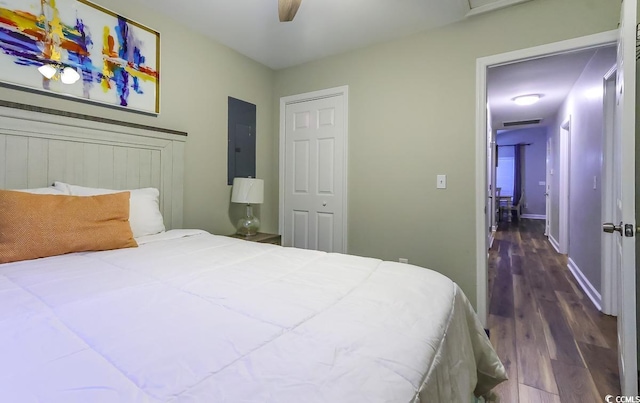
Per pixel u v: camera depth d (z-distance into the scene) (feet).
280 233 11.05
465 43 7.55
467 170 7.61
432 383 2.07
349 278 3.71
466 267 7.65
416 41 8.23
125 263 4.20
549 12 6.59
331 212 9.93
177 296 3.02
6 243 4.15
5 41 5.12
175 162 7.68
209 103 8.71
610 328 7.20
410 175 8.39
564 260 13.69
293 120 10.76
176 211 7.71
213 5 7.07
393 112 8.63
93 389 1.63
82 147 5.95
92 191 5.65
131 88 6.81
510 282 10.78
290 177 10.88
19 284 3.26
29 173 5.28
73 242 4.60
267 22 7.80
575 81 11.79
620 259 4.35
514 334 7.00
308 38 8.63
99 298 2.91
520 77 11.30
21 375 1.73
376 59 8.89
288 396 1.63
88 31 6.09
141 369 1.82
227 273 3.84
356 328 2.40
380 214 8.91
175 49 7.75
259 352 2.03
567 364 5.78
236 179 8.94
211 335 2.24
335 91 9.67
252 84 10.16
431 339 2.43
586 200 10.36
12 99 5.22
